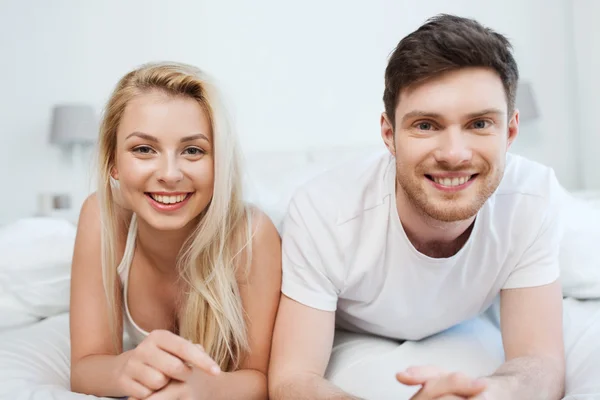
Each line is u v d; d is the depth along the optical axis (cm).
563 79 315
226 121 96
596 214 148
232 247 104
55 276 149
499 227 98
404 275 99
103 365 92
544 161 316
